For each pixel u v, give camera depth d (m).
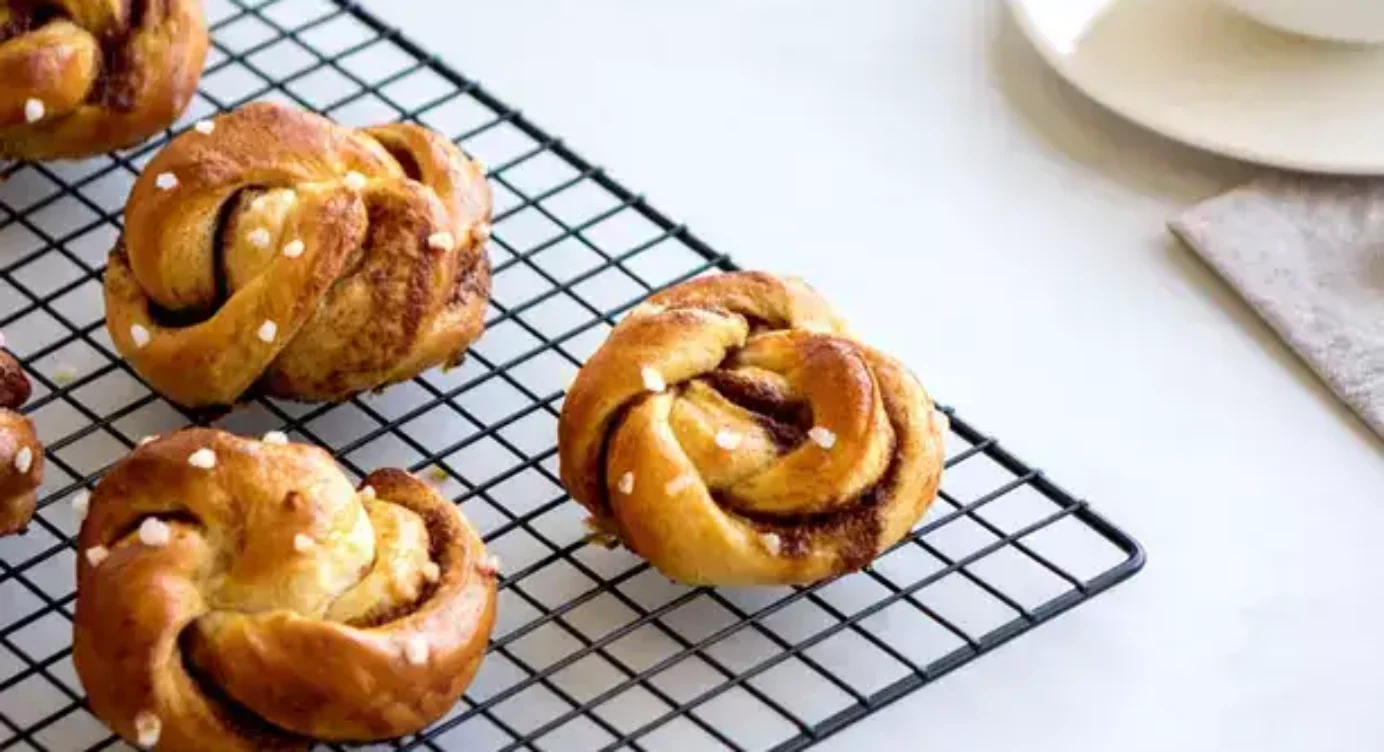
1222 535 0.81
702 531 0.75
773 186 0.91
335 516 0.73
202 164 0.79
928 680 0.75
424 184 0.81
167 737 0.71
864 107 0.94
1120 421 0.84
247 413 0.81
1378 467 0.83
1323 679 0.78
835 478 0.75
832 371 0.76
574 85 0.94
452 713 0.75
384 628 0.71
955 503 0.80
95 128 0.85
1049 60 0.91
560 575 0.78
